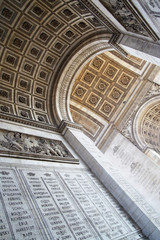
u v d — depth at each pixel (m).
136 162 27.44
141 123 30.80
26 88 20.92
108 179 16.02
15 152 13.35
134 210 14.20
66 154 17.66
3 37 17.94
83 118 31.11
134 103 30.75
